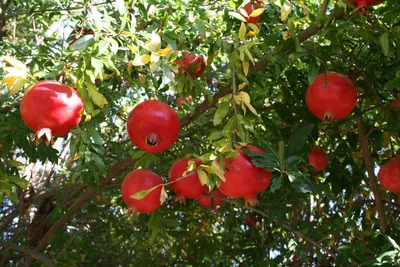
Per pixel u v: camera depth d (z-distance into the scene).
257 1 2.96
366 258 2.57
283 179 2.26
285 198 3.15
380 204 3.16
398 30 2.70
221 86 3.63
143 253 5.14
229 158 2.05
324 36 2.79
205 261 5.73
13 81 2.07
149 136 2.08
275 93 3.95
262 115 3.38
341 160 3.78
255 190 2.08
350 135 3.47
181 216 5.12
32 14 4.62
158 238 5.64
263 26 3.06
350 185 3.50
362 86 3.18
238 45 2.51
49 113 1.84
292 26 2.66
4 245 3.64
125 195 2.40
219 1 3.31
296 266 4.31
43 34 4.57
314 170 2.34
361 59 3.18
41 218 4.81
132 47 2.19
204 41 3.07
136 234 5.05
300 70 3.32
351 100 2.39
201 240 4.36
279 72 2.70
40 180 5.73
